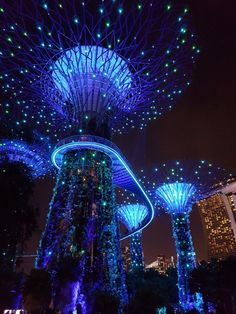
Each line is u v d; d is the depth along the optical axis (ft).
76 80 81.46
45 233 78.38
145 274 199.72
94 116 85.05
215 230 458.50
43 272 44.01
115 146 90.27
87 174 83.35
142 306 53.47
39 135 96.63
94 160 85.66
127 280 125.08
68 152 87.04
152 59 76.28
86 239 74.84
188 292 110.22
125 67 80.79
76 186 81.71
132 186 117.70
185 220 121.08
